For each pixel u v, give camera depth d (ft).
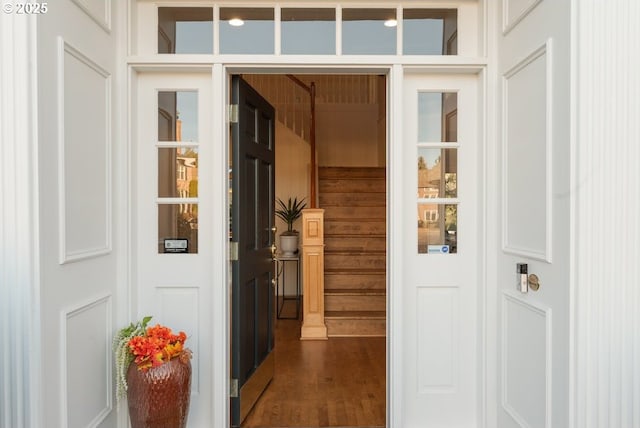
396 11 7.54
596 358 4.99
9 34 4.92
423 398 7.72
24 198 4.94
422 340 7.75
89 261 6.33
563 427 5.35
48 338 5.29
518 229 6.59
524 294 6.36
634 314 4.98
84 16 6.20
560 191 5.47
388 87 7.66
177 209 7.73
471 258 7.77
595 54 4.99
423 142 7.81
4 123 4.91
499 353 7.20
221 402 7.43
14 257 4.92
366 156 22.07
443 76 7.77
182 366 6.50
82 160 6.15
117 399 6.71
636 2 4.96
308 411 8.80
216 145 7.47
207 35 7.53
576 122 5.11
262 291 9.75
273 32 7.50
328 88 21.91
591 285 5.00
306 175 19.61
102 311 6.71
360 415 8.63
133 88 7.47
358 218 17.76
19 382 4.95
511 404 6.82
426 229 7.80
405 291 7.73
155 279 7.66
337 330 14.23
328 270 15.90
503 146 7.04
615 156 4.98
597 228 4.99
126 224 7.27
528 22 6.27
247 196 8.72
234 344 8.02
